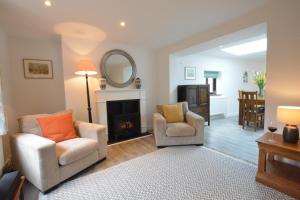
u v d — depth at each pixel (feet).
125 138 12.62
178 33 10.89
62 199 5.90
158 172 7.48
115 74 12.84
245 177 6.89
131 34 10.91
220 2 7.22
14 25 8.82
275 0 7.11
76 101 11.31
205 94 15.89
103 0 6.84
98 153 8.43
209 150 9.80
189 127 10.39
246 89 22.15
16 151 7.25
